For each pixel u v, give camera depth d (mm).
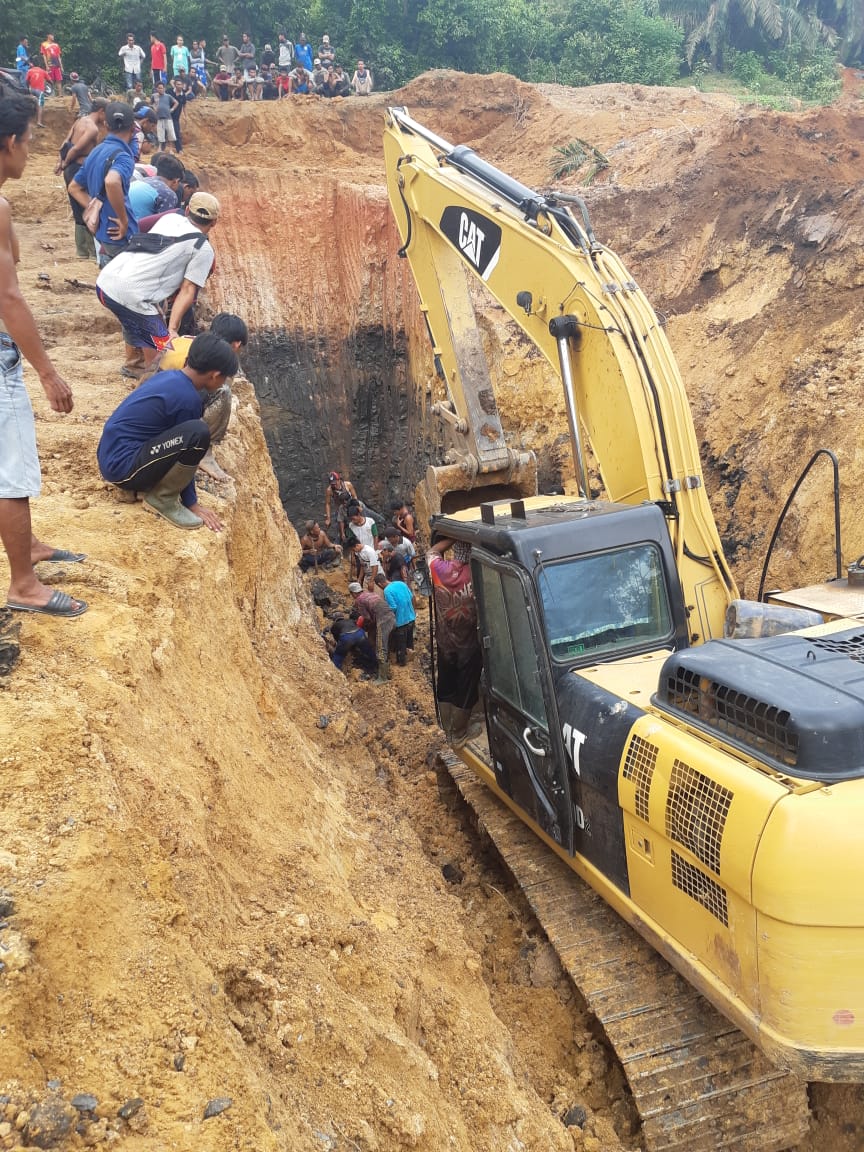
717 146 17188
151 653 4988
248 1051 3244
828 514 11703
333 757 7770
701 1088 5027
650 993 5508
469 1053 4543
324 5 36438
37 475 4539
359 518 15789
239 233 22844
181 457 6172
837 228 14438
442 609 8070
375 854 6121
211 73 32625
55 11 29953
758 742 4410
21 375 4359
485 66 36906
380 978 4348
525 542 5984
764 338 14234
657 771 4848
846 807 3975
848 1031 4059
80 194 11383
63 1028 2932
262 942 4031
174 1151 2697
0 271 4023
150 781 4031
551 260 8023
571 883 6477
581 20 38500
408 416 21547
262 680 6770
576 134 24812
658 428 7027
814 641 4980
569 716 5715
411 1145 3488
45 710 4008
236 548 7746
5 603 4855
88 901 3240
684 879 4762
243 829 4754
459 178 9617
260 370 22469
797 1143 5211
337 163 26891
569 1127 4988
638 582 6199
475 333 10852
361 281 21984
